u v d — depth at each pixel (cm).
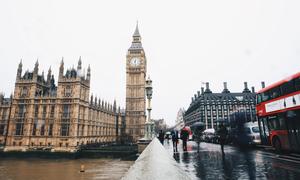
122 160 7900
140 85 13350
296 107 1756
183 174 207
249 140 2872
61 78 9319
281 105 1981
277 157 1738
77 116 8900
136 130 12775
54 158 8275
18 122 9294
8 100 11338
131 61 13725
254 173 1048
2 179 5184
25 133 9050
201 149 2581
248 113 3266
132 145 11169
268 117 2233
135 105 13088
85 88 9862
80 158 8406
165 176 181
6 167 6681
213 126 13962
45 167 6662
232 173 1055
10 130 9175
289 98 1856
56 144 8731
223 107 14262
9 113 10244
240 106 14250
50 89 10356
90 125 10244
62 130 8900
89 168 6444
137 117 12938
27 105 9394
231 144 3681
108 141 12606
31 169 6356
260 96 2436
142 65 13625
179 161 1494
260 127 2498
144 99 13325
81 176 5412
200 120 14175
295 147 1767
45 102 9362
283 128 1945
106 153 8406
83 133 9550
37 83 9744
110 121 13200
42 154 8444
